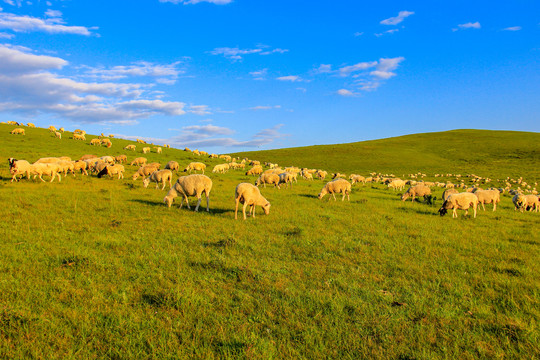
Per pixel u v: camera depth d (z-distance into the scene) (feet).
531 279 23.50
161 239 31.14
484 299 20.42
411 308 18.78
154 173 67.46
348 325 16.74
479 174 198.08
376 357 14.30
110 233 32.35
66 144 150.61
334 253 29.19
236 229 36.60
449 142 331.36
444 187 145.28
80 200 50.03
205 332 15.47
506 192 123.65
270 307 18.22
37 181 67.05
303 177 133.49
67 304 17.51
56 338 14.44
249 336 15.30
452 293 21.11
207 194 47.73
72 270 22.09
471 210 64.28
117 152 152.25
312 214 48.39
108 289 19.48
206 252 27.84
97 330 15.28
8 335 14.47
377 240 33.99
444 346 15.16
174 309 17.58
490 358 14.40
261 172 119.24
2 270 21.40
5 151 112.37
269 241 31.96
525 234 41.11
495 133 364.17
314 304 18.89
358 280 22.97
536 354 14.64
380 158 273.75
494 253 30.48
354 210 54.75
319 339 15.40
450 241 34.96
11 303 16.96
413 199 72.90
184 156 175.83
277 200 62.90
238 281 22.00
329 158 281.33
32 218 36.86
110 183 73.41
